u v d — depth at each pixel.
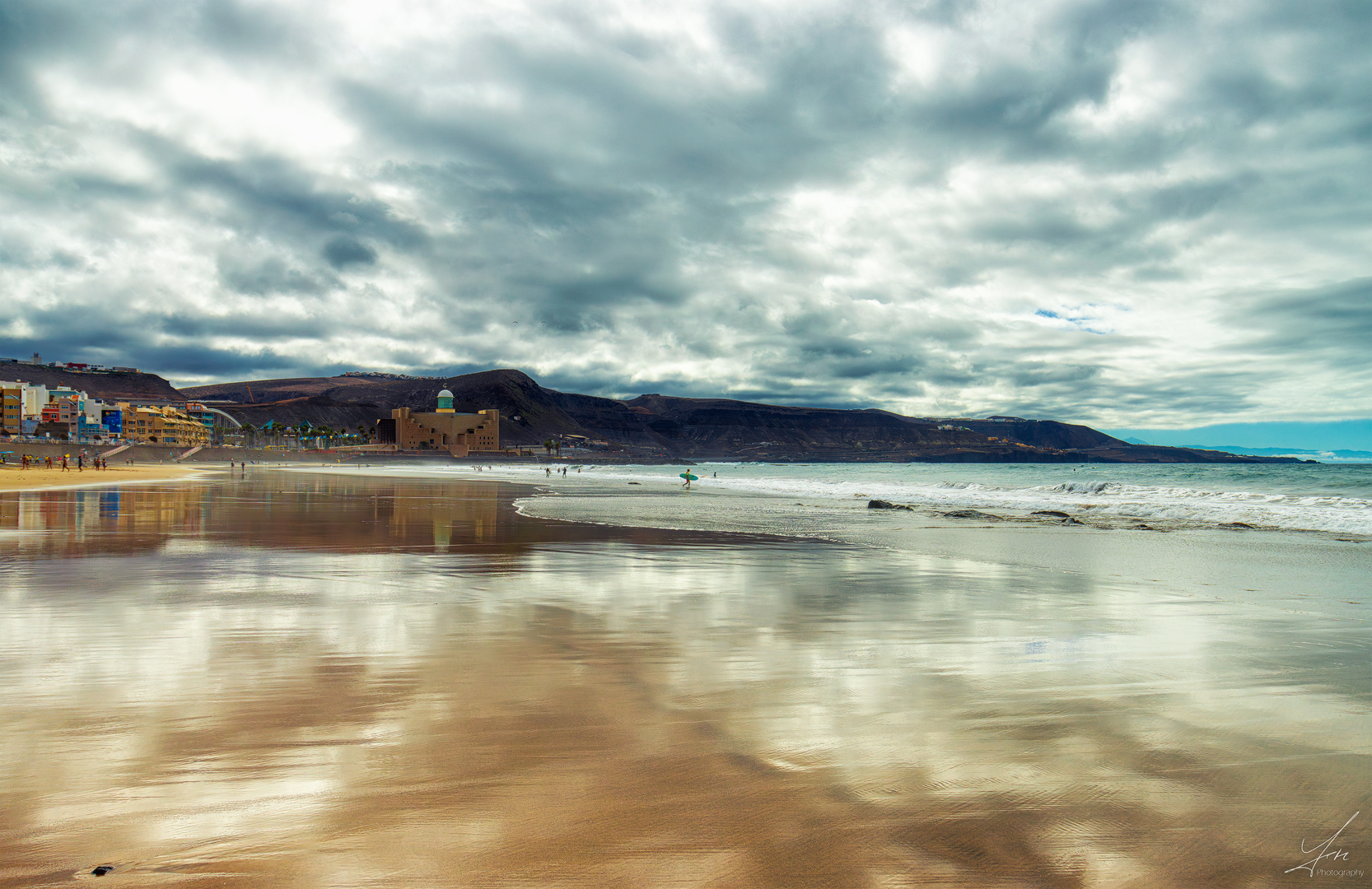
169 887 2.92
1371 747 4.52
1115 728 4.84
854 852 3.24
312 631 7.64
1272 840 3.37
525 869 3.09
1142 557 14.83
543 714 5.05
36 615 8.32
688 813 3.59
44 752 4.29
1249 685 5.89
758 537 18.89
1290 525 22.39
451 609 8.99
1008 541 18.08
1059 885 2.99
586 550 15.70
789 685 5.83
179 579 11.02
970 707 5.29
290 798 3.73
